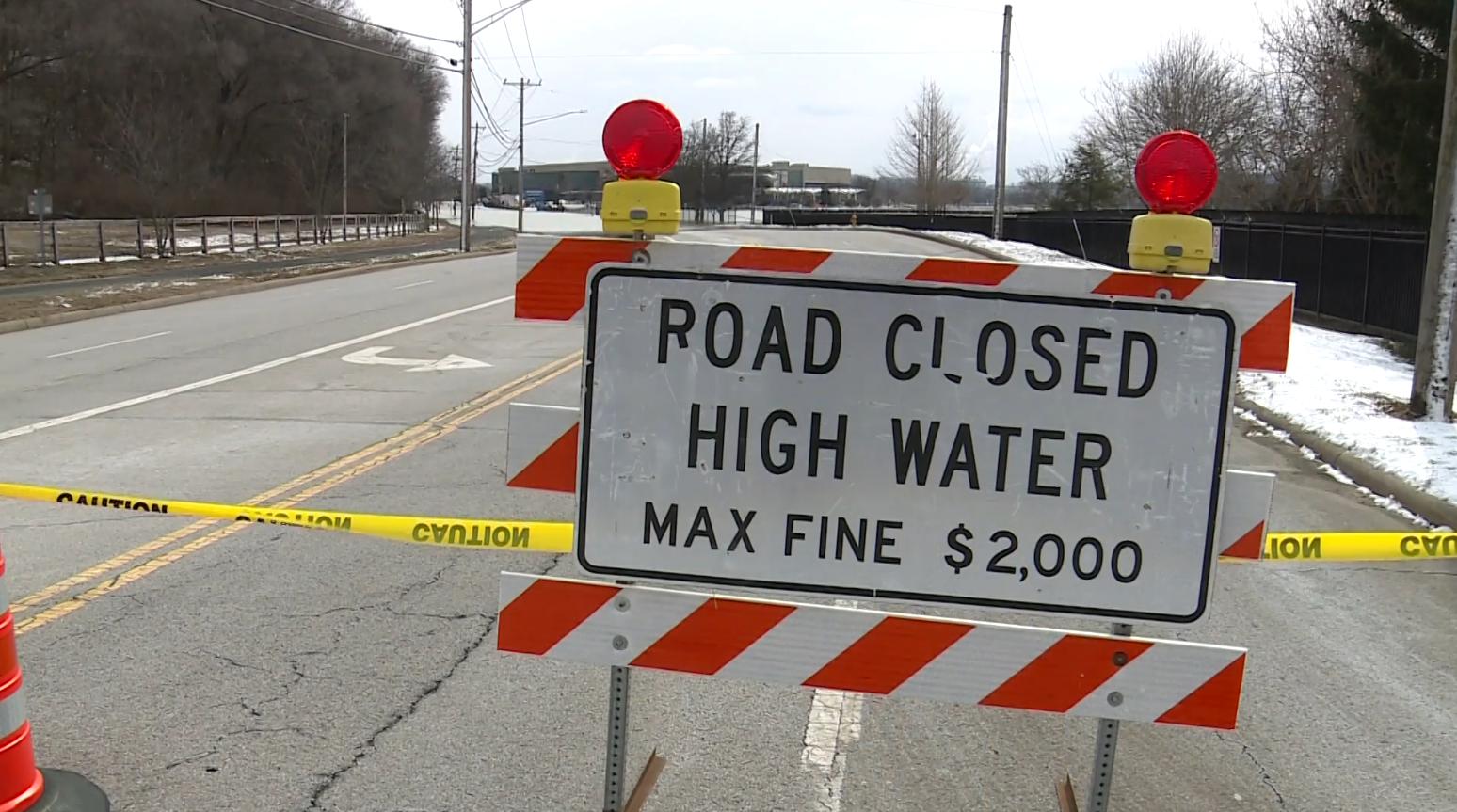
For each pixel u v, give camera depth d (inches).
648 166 103.2
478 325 753.6
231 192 2623.0
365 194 3051.2
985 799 152.3
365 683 184.2
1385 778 162.2
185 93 2536.9
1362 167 994.1
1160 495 101.9
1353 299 714.8
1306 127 1195.3
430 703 177.5
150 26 2395.4
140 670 187.3
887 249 1515.7
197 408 440.5
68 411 433.1
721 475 104.6
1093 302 100.3
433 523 181.8
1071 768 161.9
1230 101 1584.6
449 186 3973.9
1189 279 99.7
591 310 103.7
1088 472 102.0
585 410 105.2
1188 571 102.6
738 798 151.0
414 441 377.4
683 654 107.3
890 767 161.0
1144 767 163.5
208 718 170.4
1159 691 104.2
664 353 103.6
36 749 159.6
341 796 149.0
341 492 308.5
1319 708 186.7
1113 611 103.4
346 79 2942.9
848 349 102.0
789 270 101.7
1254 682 197.0
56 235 1182.9
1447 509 307.4
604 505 106.3
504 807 147.3
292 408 441.7
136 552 250.4
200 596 223.8
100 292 908.6
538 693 182.2
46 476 323.3
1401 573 265.9
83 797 144.6
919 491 103.2
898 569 104.3
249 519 184.4
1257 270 866.8
